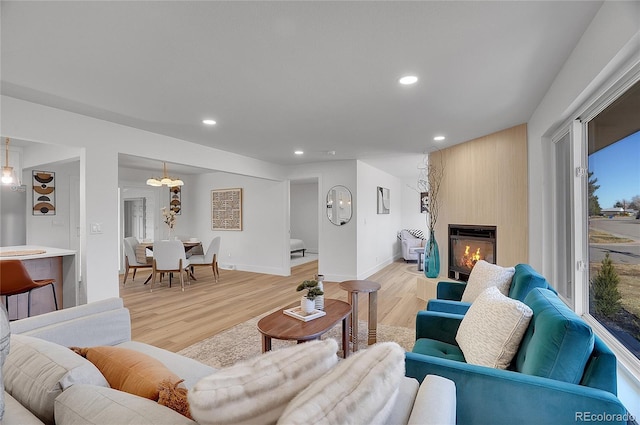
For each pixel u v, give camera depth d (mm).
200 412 693
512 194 3543
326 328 2154
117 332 1926
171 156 4016
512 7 1517
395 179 8523
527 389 1159
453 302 2293
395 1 1467
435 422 819
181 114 3105
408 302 4410
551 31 1721
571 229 2361
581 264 2201
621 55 1418
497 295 1666
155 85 2426
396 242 8617
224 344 2953
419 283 4578
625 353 1647
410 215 8992
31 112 2760
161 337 3133
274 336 2029
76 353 1219
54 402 910
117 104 2820
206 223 7680
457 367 1283
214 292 5023
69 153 3727
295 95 2637
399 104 2844
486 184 3910
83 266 3129
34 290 3281
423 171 7004
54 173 5168
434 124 3467
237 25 1660
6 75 2240
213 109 2967
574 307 2238
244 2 1475
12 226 4547
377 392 731
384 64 2094
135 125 3465
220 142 4301
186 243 6242
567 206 2598
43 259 3357
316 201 10141
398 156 5398
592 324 2029
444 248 4656
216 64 2094
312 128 3631
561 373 1162
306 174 6230
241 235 7133
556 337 1177
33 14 1551
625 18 1341
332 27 1679
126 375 1117
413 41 1817
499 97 2684
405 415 886
